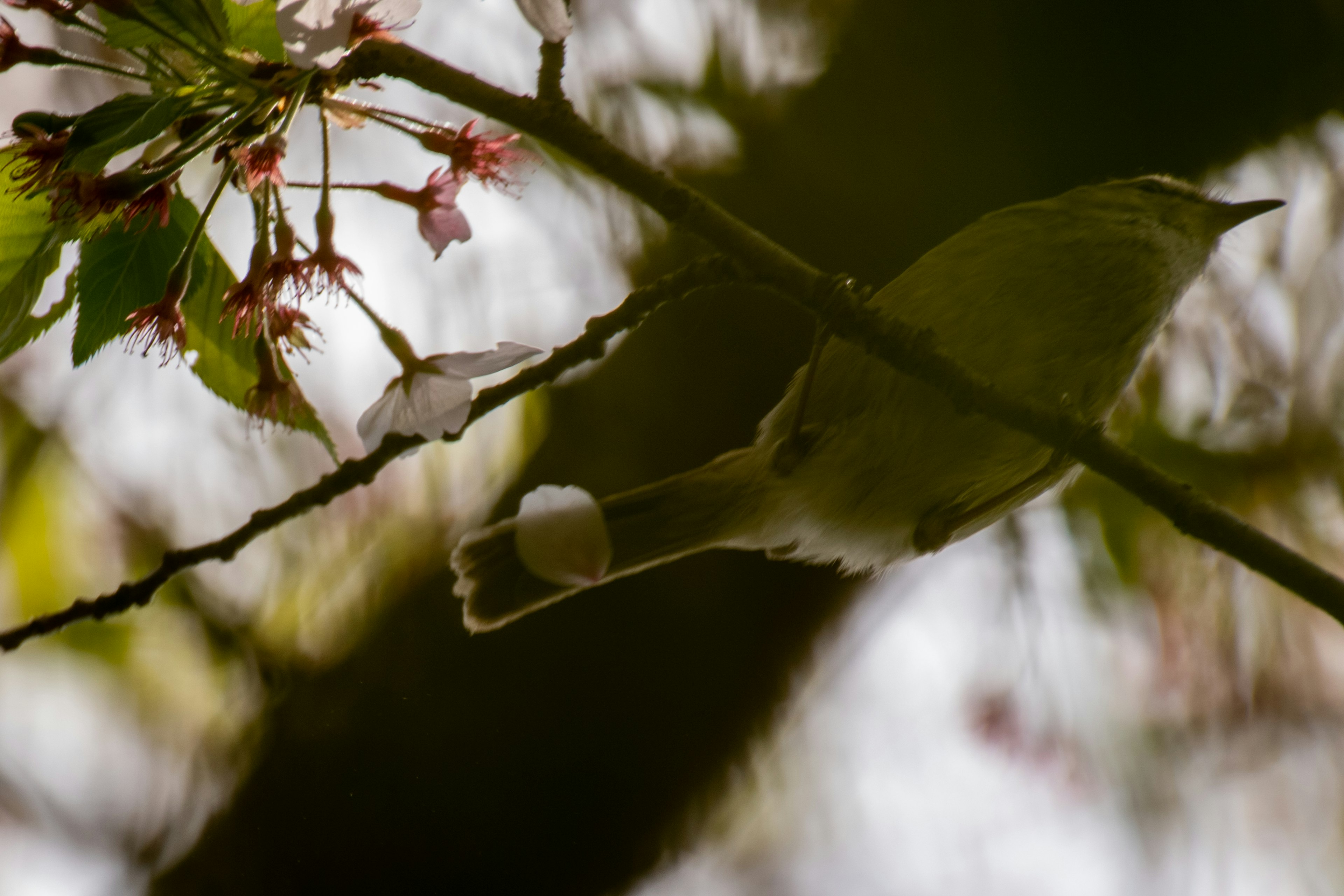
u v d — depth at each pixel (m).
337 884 2.21
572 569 2.09
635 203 2.27
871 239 2.26
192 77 2.08
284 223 2.09
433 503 2.28
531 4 2.09
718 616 2.23
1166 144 2.27
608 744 2.22
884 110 2.27
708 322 2.25
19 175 2.07
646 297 2.09
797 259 2.10
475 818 2.21
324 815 2.21
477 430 2.32
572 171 2.27
